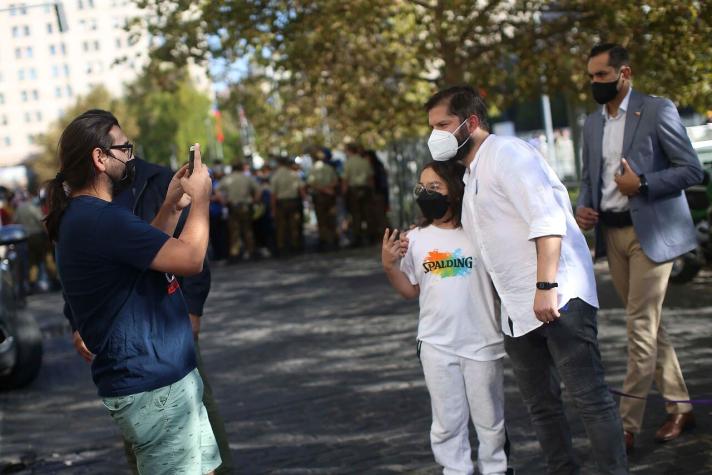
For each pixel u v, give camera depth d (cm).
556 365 430
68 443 691
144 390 347
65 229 350
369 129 1780
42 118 14612
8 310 900
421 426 623
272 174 2030
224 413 718
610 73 519
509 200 422
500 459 469
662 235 514
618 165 528
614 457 425
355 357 868
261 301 1316
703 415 576
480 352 461
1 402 864
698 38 1198
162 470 354
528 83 1571
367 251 1859
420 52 1519
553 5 1470
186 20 1517
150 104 7569
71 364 1037
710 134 716
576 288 423
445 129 435
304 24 1454
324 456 583
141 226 345
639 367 522
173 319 356
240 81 1788
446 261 461
